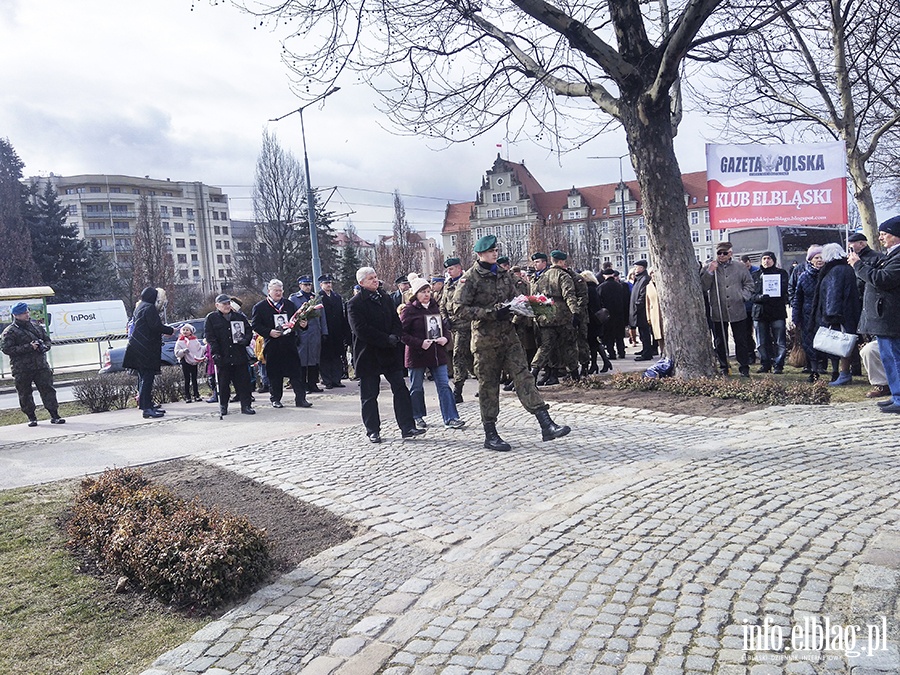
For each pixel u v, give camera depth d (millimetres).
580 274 13523
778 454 6492
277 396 11891
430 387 13109
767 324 12406
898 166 21922
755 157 11898
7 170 59625
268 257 50062
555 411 9469
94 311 30875
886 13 11867
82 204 104500
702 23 9094
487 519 5371
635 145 10461
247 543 4512
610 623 3631
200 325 23656
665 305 10609
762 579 3959
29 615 4273
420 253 66438
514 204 106500
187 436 9664
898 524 4629
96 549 5094
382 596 4223
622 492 5676
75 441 9820
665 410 8891
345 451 7988
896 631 3307
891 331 7809
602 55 10117
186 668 3543
